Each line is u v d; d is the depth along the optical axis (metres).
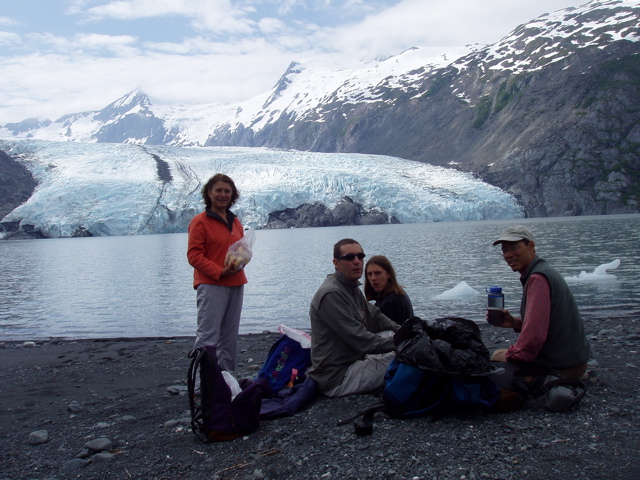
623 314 10.96
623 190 124.62
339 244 5.16
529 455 3.54
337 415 4.64
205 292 5.47
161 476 3.71
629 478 3.15
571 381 4.32
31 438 4.55
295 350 5.52
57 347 9.91
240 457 3.94
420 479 3.29
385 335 5.36
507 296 14.44
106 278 25.55
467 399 4.25
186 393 5.96
